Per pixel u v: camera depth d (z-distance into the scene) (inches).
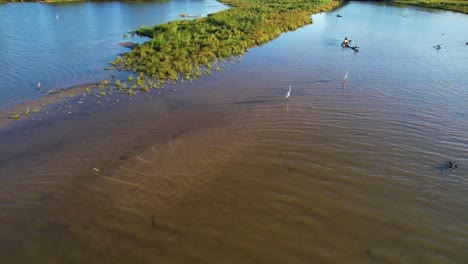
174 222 477.7
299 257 424.8
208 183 554.3
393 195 529.3
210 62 1181.7
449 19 2054.6
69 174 573.0
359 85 972.6
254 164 601.9
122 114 788.0
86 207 503.2
